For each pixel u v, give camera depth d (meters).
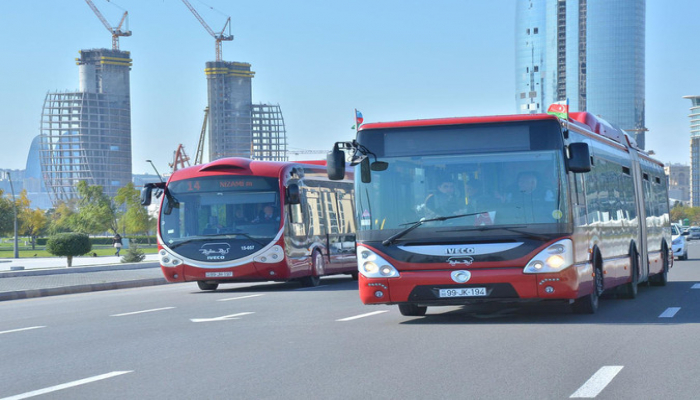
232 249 23.67
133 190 142.12
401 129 13.00
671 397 7.11
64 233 47.34
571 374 8.30
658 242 21.75
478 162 12.77
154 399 7.48
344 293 21.66
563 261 12.55
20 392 8.05
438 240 12.71
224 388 7.92
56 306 20.09
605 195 15.66
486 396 7.23
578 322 13.09
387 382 8.01
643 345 10.38
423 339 11.23
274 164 24.39
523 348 10.20
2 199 128.75
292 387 7.87
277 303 18.67
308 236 25.33
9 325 15.24
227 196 23.97
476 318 14.01
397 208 12.88
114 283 28.81
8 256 86.88
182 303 19.53
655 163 22.52
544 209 12.59
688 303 16.69
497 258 12.57
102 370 9.31
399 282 12.77
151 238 154.38
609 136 17.14
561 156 12.69
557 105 14.32
